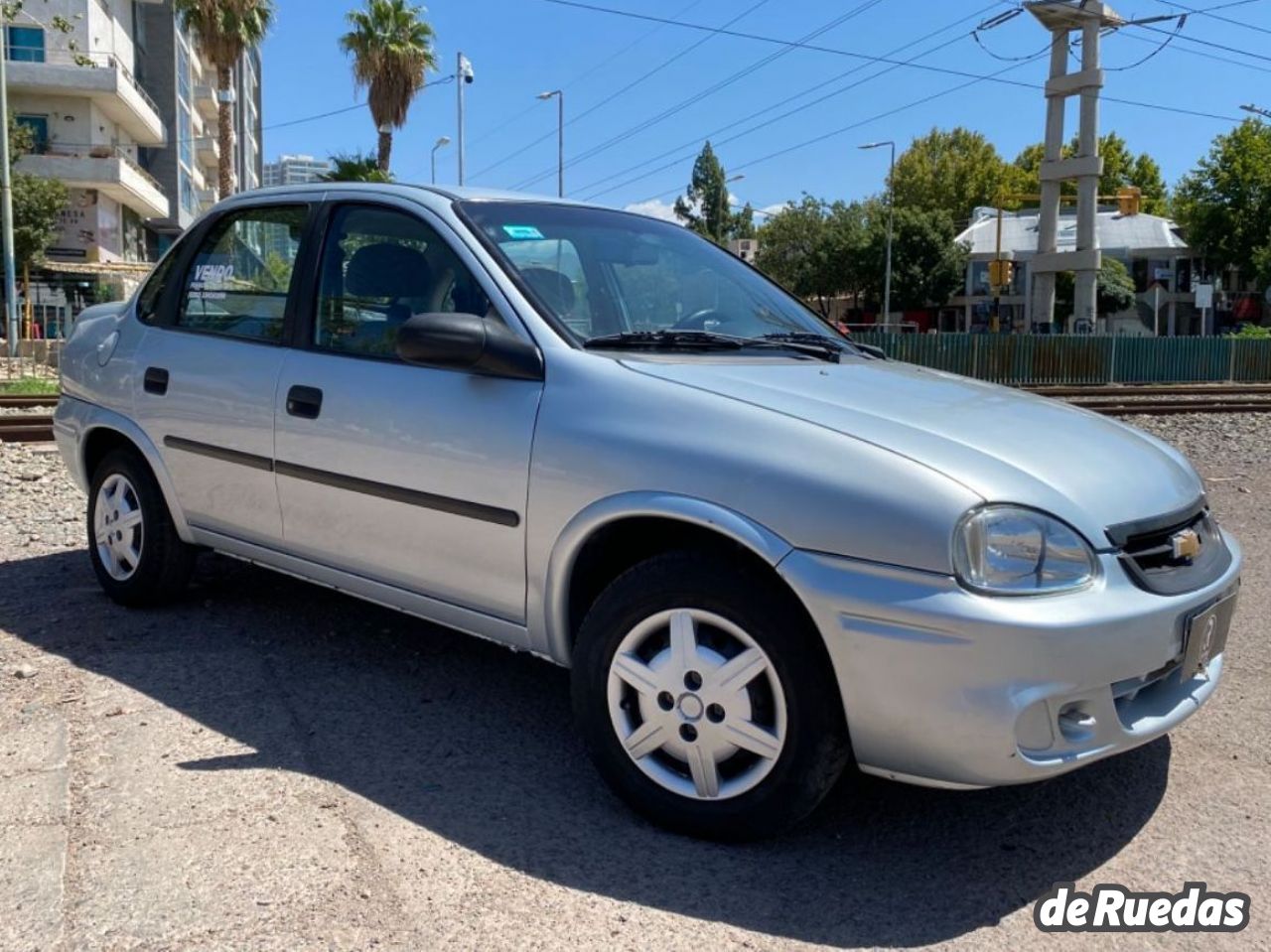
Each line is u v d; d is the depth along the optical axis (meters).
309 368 3.93
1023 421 3.22
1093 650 2.65
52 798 3.10
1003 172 72.88
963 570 2.62
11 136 33.81
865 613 2.67
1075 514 2.77
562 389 3.26
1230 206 55.78
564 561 3.18
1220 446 13.48
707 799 2.97
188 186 55.91
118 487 4.87
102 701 3.84
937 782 2.72
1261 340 26.17
